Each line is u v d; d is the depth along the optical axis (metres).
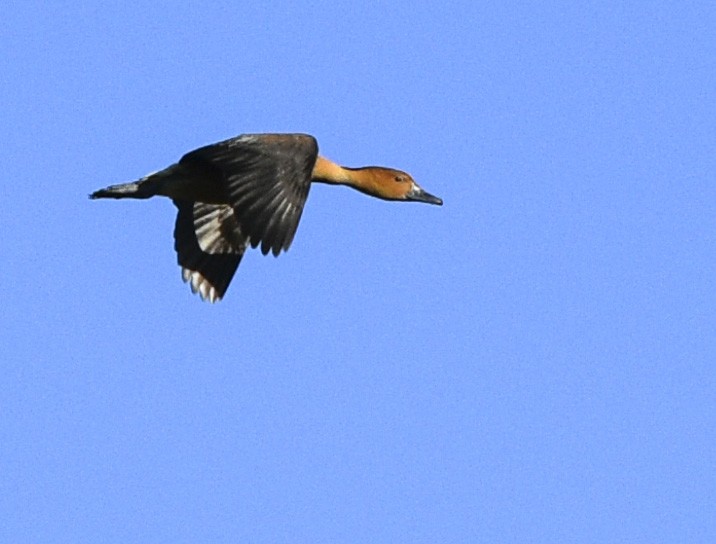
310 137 17.02
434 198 21.00
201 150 17.89
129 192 18.72
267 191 16.70
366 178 20.77
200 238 19.62
